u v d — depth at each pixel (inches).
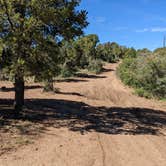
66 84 1621.6
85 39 2972.4
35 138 457.1
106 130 553.6
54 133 497.4
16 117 570.9
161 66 1309.1
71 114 689.0
